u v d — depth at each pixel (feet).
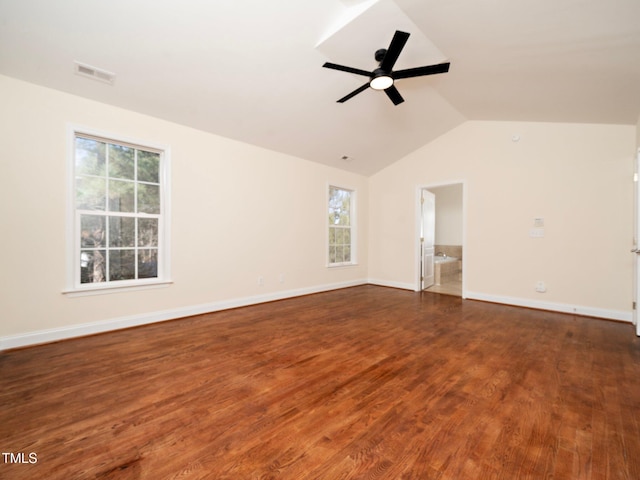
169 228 11.34
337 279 18.60
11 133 8.30
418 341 9.34
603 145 12.23
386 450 4.53
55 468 4.11
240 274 13.65
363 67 9.84
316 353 8.34
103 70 8.54
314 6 7.49
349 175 19.26
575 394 6.17
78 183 9.61
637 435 4.87
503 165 14.60
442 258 23.66
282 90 10.71
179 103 10.44
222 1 7.11
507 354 8.30
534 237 13.74
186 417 5.33
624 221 11.80
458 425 5.15
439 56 9.16
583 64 7.93
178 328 10.50
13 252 8.37
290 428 5.05
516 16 6.51
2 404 5.68
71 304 9.29
